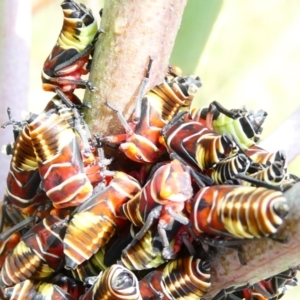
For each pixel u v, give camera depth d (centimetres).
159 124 10
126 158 10
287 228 9
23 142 10
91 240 10
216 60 19
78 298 11
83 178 10
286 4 22
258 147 11
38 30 23
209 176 10
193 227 9
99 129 10
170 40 10
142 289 10
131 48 10
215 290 10
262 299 10
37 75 23
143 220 10
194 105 17
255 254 9
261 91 22
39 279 11
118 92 10
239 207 9
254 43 21
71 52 10
